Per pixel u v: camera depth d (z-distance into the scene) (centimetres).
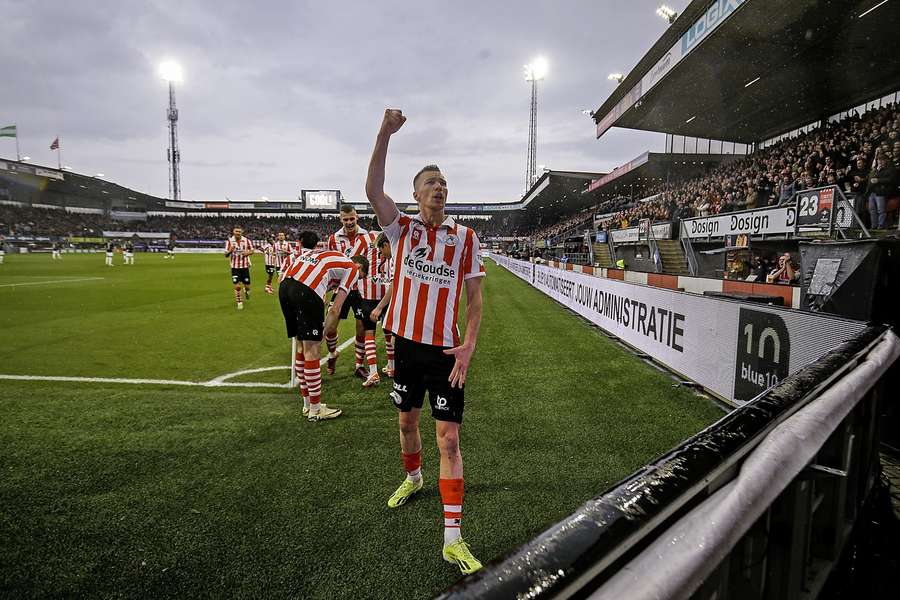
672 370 523
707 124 1953
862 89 1525
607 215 2978
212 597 184
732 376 397
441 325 223
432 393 223
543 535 54
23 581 191
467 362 217
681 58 1285
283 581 193
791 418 109
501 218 7175
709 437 89
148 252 5388
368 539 223
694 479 72
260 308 1070
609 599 49
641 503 62
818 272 358
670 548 61
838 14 1059
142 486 271
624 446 331
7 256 3875
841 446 154
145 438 340
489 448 328
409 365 229
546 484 277
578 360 602
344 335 794
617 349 671
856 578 185
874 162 1026
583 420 382
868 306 306
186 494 262
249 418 383
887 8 1031
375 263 502
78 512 243
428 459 316
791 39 1184
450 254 223
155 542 218
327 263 386
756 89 1541
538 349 671
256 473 288
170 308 1059
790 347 322
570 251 3109
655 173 2559
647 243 1652
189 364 570
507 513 246
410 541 221
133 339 716
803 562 134
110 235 5956
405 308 228
